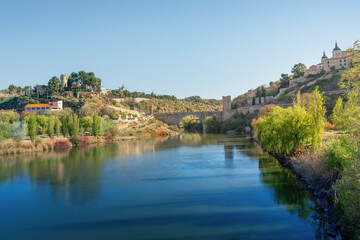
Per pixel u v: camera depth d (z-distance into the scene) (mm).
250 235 19750
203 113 178625
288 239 18844
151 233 20719
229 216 23438
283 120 40062
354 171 16844
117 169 46031
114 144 88750
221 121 164875
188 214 24312
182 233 20516
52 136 82688
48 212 25922
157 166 48062
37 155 63594
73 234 21000
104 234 20812
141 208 26344
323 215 22047
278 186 31375
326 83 129500
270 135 44344
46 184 36438
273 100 155625
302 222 21516
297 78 162000
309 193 28016
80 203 28344
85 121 103375
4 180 39031
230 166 45188
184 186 33719
